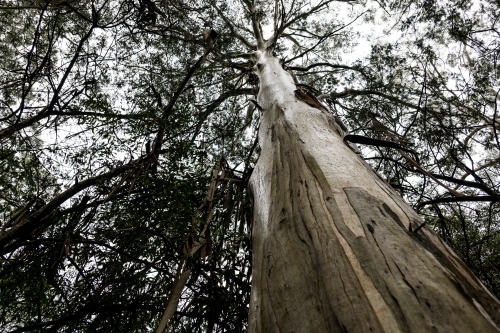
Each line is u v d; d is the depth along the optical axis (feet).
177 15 20.79
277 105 14.01
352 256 4.93
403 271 4.42
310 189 7.01
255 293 6.29
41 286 9.46
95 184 11.34
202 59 14.01
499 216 15.52
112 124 11.87
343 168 7.62
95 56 15.35
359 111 20.85
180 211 10.36
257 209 9.19
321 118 11.58
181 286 7.59
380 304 4.04
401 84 22.75
